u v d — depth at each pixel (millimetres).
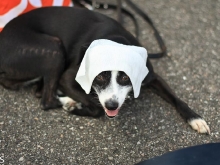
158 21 2031
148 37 1931
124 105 1608
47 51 1552
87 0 2020
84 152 1456
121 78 1445
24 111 1586
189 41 1919
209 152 1336
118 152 1457
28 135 1503
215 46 1896
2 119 1552
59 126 1537
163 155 1337
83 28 1608
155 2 2154
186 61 1809
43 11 1637
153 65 1780
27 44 1552
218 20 2053
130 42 1600
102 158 1439
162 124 1547
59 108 1603
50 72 1566
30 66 1563
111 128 1533
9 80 1624
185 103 1582
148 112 1590
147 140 1494
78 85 1574
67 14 1631
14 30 1570
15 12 1693
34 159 1431
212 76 1742
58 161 1428
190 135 1512
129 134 1513
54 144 1478
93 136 1506
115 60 1367
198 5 2145
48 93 1588
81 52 1489
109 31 1581
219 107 1610
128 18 2025
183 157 1326
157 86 1631
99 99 1472
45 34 1598
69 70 1571
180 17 2061
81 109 1575
